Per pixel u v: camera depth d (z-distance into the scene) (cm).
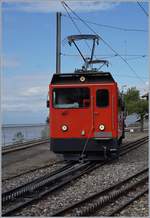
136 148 2898
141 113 5531
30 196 1268
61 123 2017
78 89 2017
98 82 2011
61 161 2177
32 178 1670
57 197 1280
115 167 1922
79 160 2019
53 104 2023
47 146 3023
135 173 1706
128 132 5300
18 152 2639
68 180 1516
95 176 1675
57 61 3183
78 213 1067
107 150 1995
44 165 2039
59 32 3183
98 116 2003
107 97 2005
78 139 2002
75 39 2509
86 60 2555
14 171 1850
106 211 1098
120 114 2397
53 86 2023
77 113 2009
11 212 1067
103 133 1995
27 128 3472
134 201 1201
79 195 1310
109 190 1358
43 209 1124
